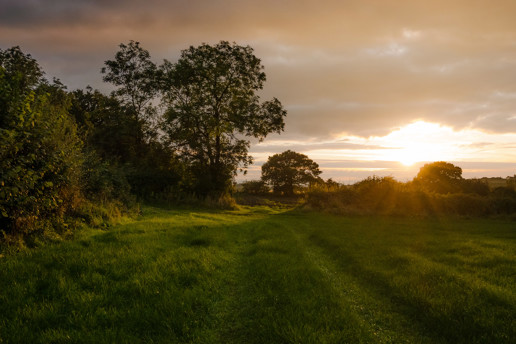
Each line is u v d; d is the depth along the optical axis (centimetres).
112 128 3331
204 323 434
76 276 573
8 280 526
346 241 1066
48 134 836
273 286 584
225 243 974
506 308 485
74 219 1034
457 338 409
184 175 3159
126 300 489
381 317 481
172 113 3120
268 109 3425
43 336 370
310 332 397
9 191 643
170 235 1007
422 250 952
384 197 2528
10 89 707
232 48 3391
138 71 3519
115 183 1695
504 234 1418
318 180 7031
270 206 4041
